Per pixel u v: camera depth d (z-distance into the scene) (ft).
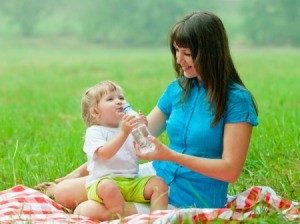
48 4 273.13
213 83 17.83
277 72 84.84
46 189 20.61
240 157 17.69
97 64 109.91
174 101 19.12
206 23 17.66
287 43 233.96
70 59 130.72
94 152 18.19
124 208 17.93
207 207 17.78
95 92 18.75
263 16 235.61
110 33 249.96
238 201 18.97
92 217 18.01
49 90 68.33
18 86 73.10
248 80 70.74
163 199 17.93
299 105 44.86
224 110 17.85
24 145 29.40
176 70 18.86
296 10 234.79
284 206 18.49
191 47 17.65
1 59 128.57
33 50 188.24
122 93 19.01
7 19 284.41
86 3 256.93
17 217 17.89
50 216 18.20
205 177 18.30
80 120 37.96
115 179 18.24
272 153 25.96
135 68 100.73
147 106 42.09
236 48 220.23
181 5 250.16
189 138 18.29
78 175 20.52
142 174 19.22
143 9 246.27
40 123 39.17
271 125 30.91
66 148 27.61
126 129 17.53
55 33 257.75
